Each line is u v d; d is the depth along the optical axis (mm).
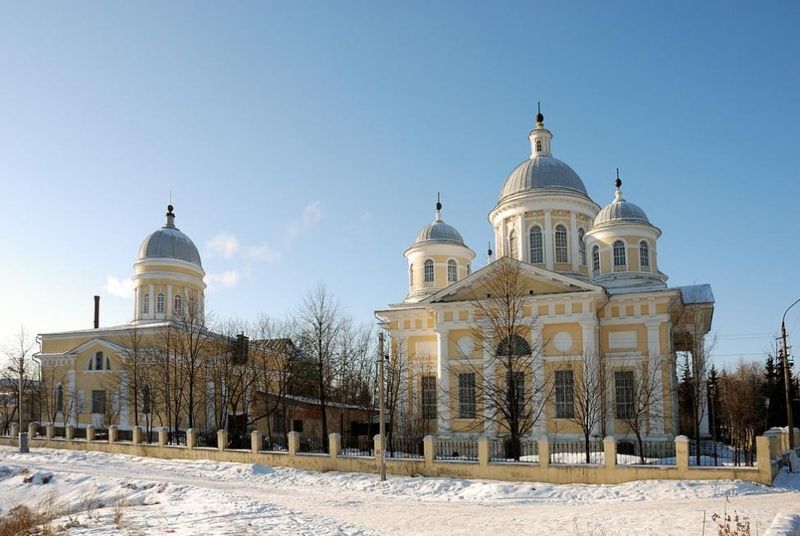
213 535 17859
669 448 43000
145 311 68562
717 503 23141
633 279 51844
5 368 70562
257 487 32062
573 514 21812
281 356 58281
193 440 42438
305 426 57281
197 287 71375
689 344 49188
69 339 65688
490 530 19031
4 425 66438
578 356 45125
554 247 55125
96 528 19891
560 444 43000
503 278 44406
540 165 57531
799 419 70000
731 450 45469
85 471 37312
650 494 26719
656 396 43875
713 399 53656
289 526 19328
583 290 45875
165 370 54219
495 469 31516
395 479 32281
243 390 53781
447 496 28609
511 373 37719
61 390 64125
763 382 80875
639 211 54031
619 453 43312
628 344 46625
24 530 22812
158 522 20469
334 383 66750
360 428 60062
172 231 71938
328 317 55750
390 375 52844
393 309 52938
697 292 53500
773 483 28047
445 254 62031
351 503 26266
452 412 47812
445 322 48844
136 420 53250
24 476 36062
